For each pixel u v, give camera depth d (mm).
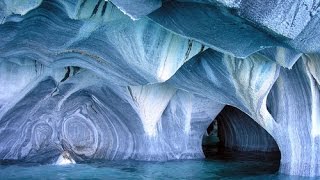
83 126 13289
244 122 17375
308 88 10750
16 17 7094
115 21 7750
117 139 13219
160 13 6766
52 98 12102
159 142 12945
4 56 8859
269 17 6184
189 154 13555
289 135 11109
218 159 14086
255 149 17297
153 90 12281
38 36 8195
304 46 7180
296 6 6262
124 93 11883
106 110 12906
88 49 8711
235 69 10242
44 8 7363
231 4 5801
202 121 13672
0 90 10562
